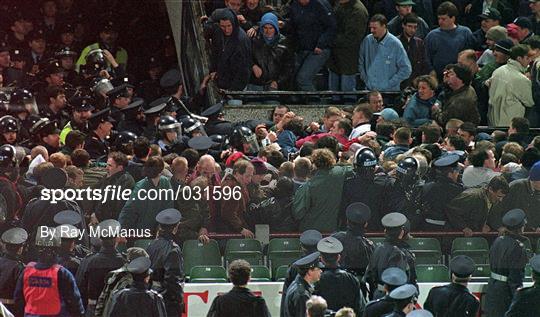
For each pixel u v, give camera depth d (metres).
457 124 70.25
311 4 79.25
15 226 60.84
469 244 63.31
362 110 70.50
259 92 78.50
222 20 77.88
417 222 63.03
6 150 61.56
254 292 61.12
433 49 79.31
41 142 70.19
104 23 88.62
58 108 76.62
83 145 68.19
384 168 63.81
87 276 60.28
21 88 77.25
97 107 75.88
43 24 87.69
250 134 67.81
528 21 78.19
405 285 57.75
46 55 85.75
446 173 63.25
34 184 61.62
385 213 62.81
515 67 75.69
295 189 62.81
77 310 59.72
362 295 59.56
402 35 79.44
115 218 61.56
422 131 69.00
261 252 62.69
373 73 78.69
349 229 61.34
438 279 62.53
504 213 63.19
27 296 59.62
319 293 58.88
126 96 74.75
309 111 78.50
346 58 79.69
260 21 80.00
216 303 57.94
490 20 79.62
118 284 59.16
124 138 68.06
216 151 68.44
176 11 82.75
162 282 60.34
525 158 64.06
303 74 80.00
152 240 61.75
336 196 62.62
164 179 62.06
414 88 76.31
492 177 63.38
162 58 87.56
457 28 79.38
